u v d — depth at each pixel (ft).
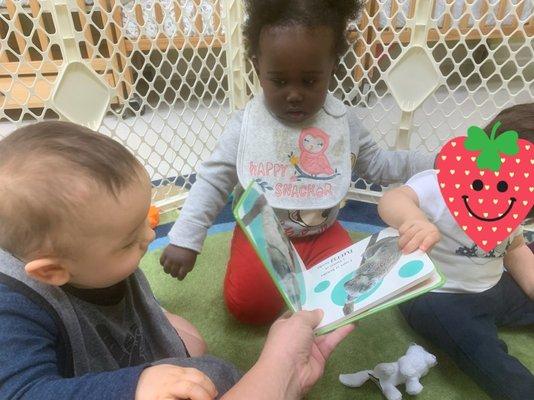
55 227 1.32
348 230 3.72
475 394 2.43
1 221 1.33
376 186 4.23
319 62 2.43
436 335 2.54
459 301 2.55
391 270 1.86
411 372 2.33
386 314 2.96
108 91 3.35
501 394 2.30
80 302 1.62
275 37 2.38
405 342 2.75
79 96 3.20
